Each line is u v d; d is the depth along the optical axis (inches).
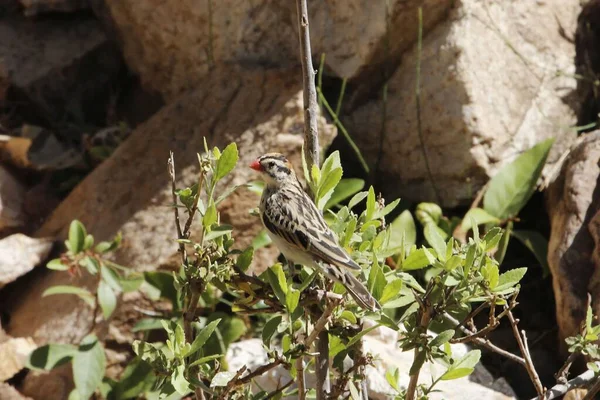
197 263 260.4
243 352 407.2
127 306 426.6
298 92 469.1
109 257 445.1
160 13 530.0
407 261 269.0
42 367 399.9
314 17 484.4
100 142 538.0
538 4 481.1
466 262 247.6
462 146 451.8
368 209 276.2
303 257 311.0
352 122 478.9
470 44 455.2
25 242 462.9
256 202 442.0
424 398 255.3
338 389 261.7
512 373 393.1
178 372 253.9
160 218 453.7
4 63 558.3
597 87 493.7
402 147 469.1
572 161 430.6
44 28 579.5
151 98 565.9
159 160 478.0
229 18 505.7
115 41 573.6
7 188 512.7
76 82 568.7
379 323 254.4
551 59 481.4
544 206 454.0
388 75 475.5
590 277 388.2
